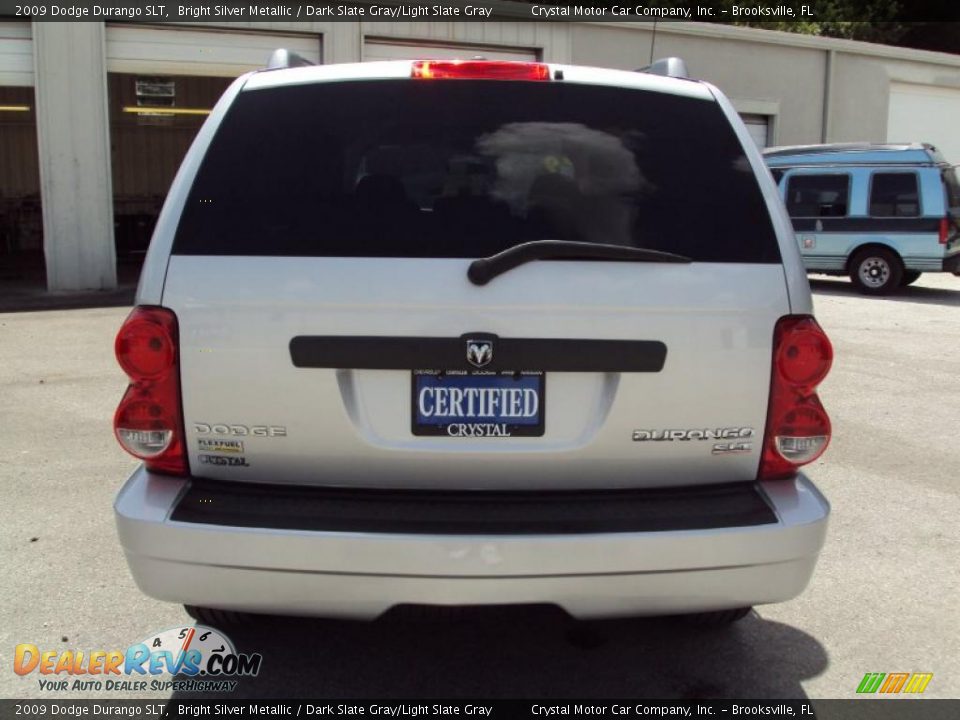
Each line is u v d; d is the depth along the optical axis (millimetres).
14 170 21719
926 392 7660
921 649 3311
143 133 22406
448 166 2654
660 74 3193
